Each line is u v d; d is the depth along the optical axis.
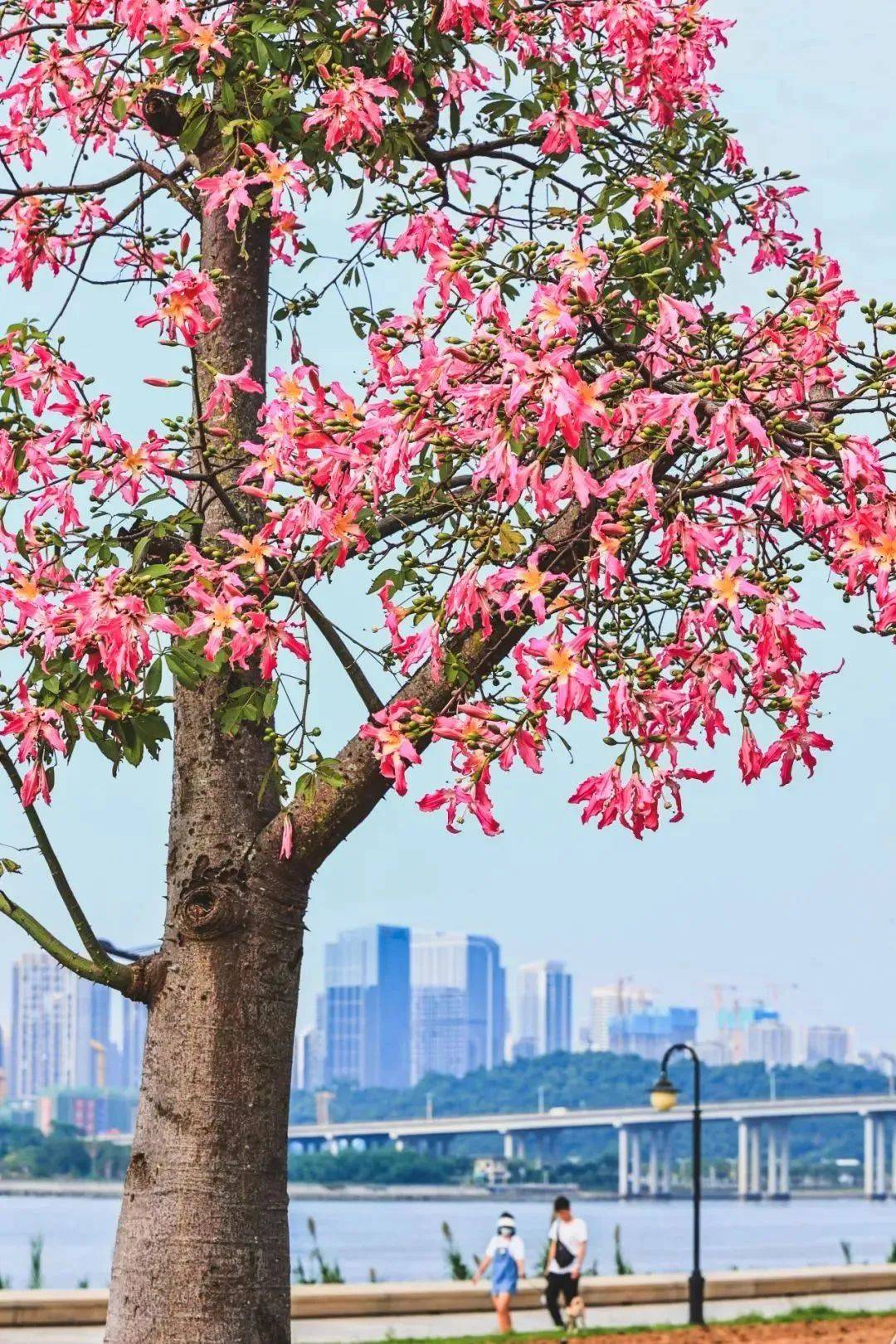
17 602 8.25
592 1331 28.64
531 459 7.66
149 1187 9.45
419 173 10.91
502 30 10.52
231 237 10.46
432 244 8.20
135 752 8.15
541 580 7.64
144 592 8.07
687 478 7.96
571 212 10.71
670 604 8.59
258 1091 9.52
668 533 7.62
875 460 7.45
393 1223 187.88
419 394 7.74
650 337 8.19
